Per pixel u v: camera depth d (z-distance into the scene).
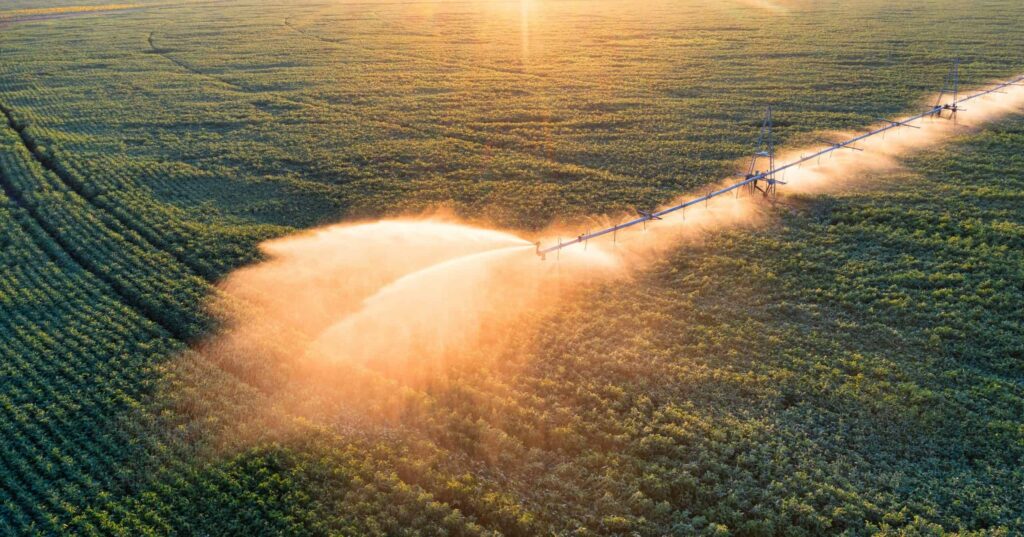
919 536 17.47
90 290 30.75
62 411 22.89
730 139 49.34
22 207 40.41
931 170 41.56
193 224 37.34
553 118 56.38
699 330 26.53
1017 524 17.72
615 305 28.52
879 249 32.47
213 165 47.25
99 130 56.31
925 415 21.45
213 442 21.41
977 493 18.83
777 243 33.19
